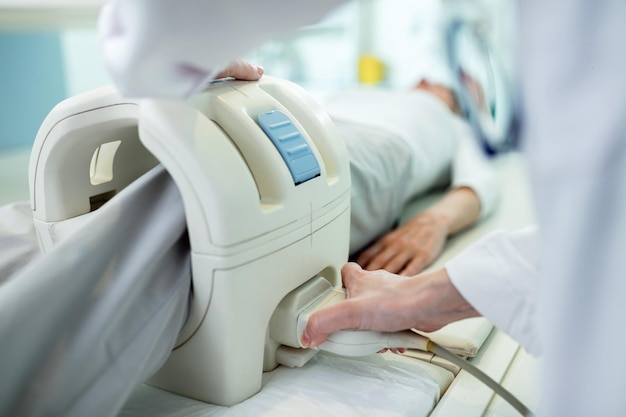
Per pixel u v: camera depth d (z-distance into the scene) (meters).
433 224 0.92
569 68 0.26
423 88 1.31
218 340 0.49
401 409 0.50
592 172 0.25
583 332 0.26
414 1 2.42
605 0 0.25
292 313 0.54
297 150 0.53
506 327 0.47
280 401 0.51
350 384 0.54
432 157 1.09
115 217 0.48
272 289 0.51
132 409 0.51
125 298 0.45
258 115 0.53
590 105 0.25
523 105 0.27
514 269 0.46
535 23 0.26
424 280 0.51
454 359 0.51
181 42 0.34
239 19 0.34
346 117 1.02
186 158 0.45
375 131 0.95
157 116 0.46
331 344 0.53
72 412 0.42
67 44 2.24
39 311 0.43
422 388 0.54
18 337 0.41
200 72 0.38
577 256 0.26
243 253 0.48
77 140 0.54
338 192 0.60
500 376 0.59
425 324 0.52
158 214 0.49
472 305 0.48
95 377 0.43
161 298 0.47
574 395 0.27
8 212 0.67
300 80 2.67
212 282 0.48
